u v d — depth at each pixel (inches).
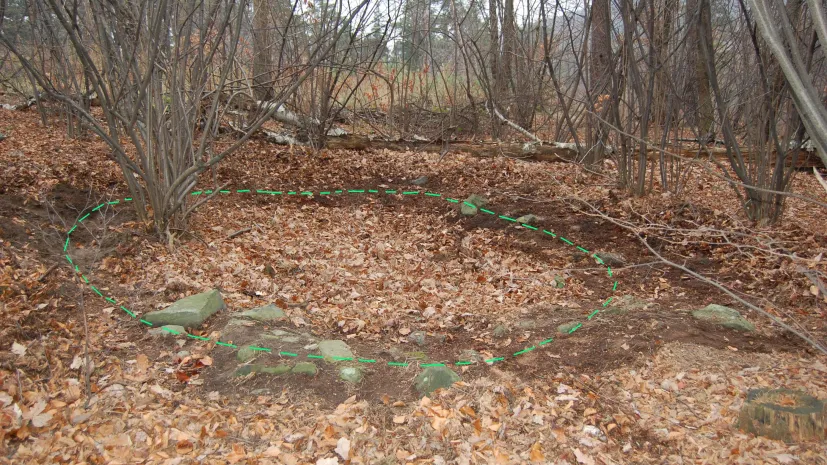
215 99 215.6
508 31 434.0
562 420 131.8
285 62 369.4
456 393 141.3
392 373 151.9
